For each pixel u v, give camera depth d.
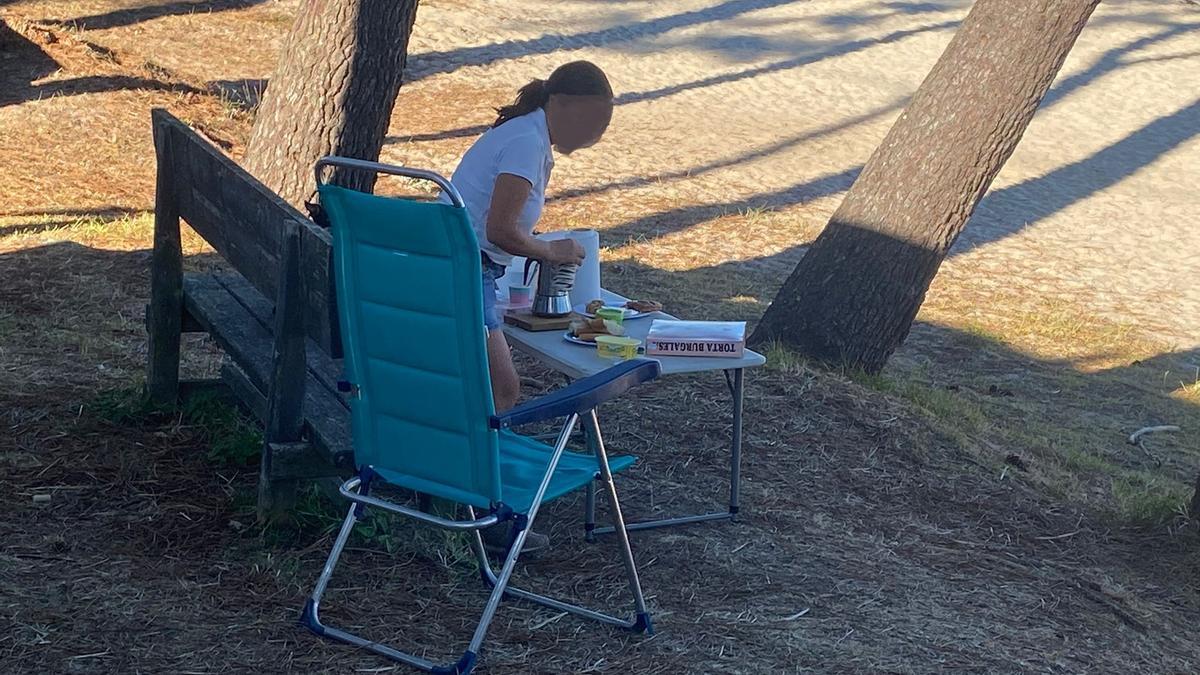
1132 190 15.33
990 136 7.24
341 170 7.91
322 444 3.94
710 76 17.98
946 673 3.99
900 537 5.16
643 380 3.68
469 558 4.23
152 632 3.59
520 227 4.25
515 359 6.71
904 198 7.38
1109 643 4.53
